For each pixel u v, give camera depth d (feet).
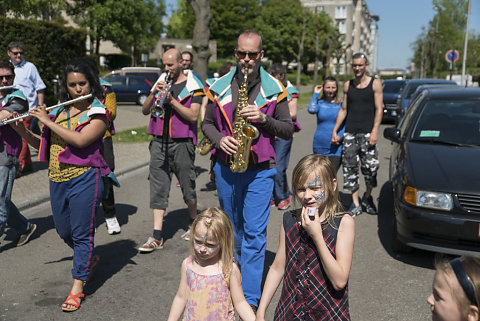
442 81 49.11
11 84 14.35
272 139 11.16
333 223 7.14
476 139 16.12
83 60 11.68
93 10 134.41
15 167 14.83
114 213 17.29
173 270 14.06
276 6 223.71
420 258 15.06
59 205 11.80
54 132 11.51
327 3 307.99
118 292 12.60
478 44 140.05
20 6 105.40
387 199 22.20
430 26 208.64
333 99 19.56
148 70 77.61
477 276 4.48
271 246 15.96
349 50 267.18
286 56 230.27
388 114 55.42
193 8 51.16
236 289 8.13
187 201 16.20
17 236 15.99
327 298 7.21
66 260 14.76
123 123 50.90
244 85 10.61
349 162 19.13
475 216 12.96
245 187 11.21
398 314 11.46
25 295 12.40
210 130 11.23
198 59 52.13
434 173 14.14
